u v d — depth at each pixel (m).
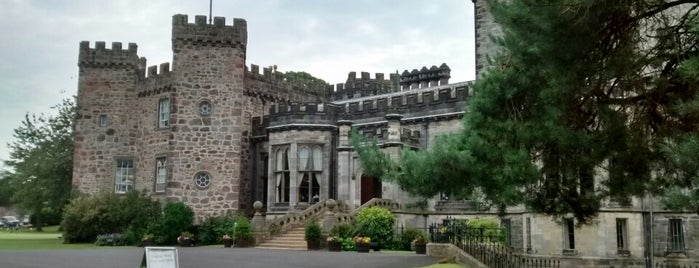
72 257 23.09
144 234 34.81
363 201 37.66
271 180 39.31
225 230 35.03
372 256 24.55
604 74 10.49
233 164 37.66
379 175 13.34
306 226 30.80
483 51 32.94
